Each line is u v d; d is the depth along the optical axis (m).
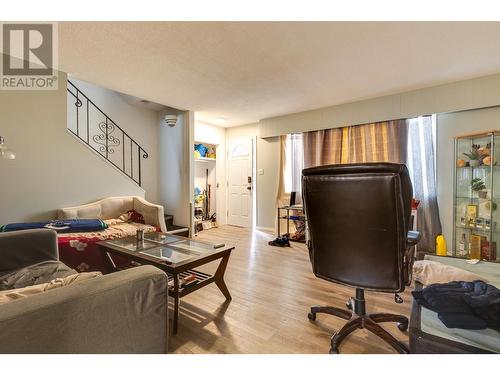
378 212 1.27
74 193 3.29
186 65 2.71
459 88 3.13
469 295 1.23
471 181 3.15
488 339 1.03
